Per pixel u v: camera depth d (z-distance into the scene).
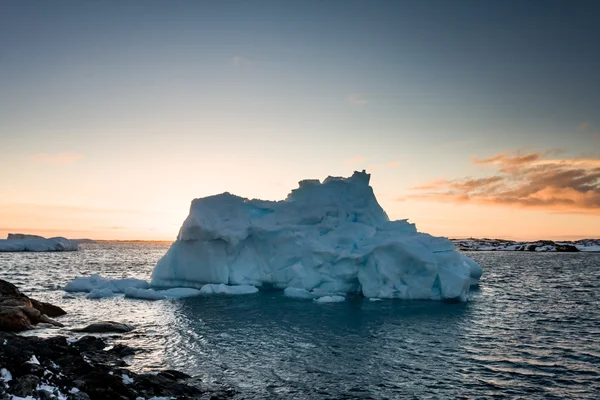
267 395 14.58
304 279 36.38
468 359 18.62
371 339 21.67
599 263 99.75
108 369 15.31
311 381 15.94
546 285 48.38
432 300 33.22
